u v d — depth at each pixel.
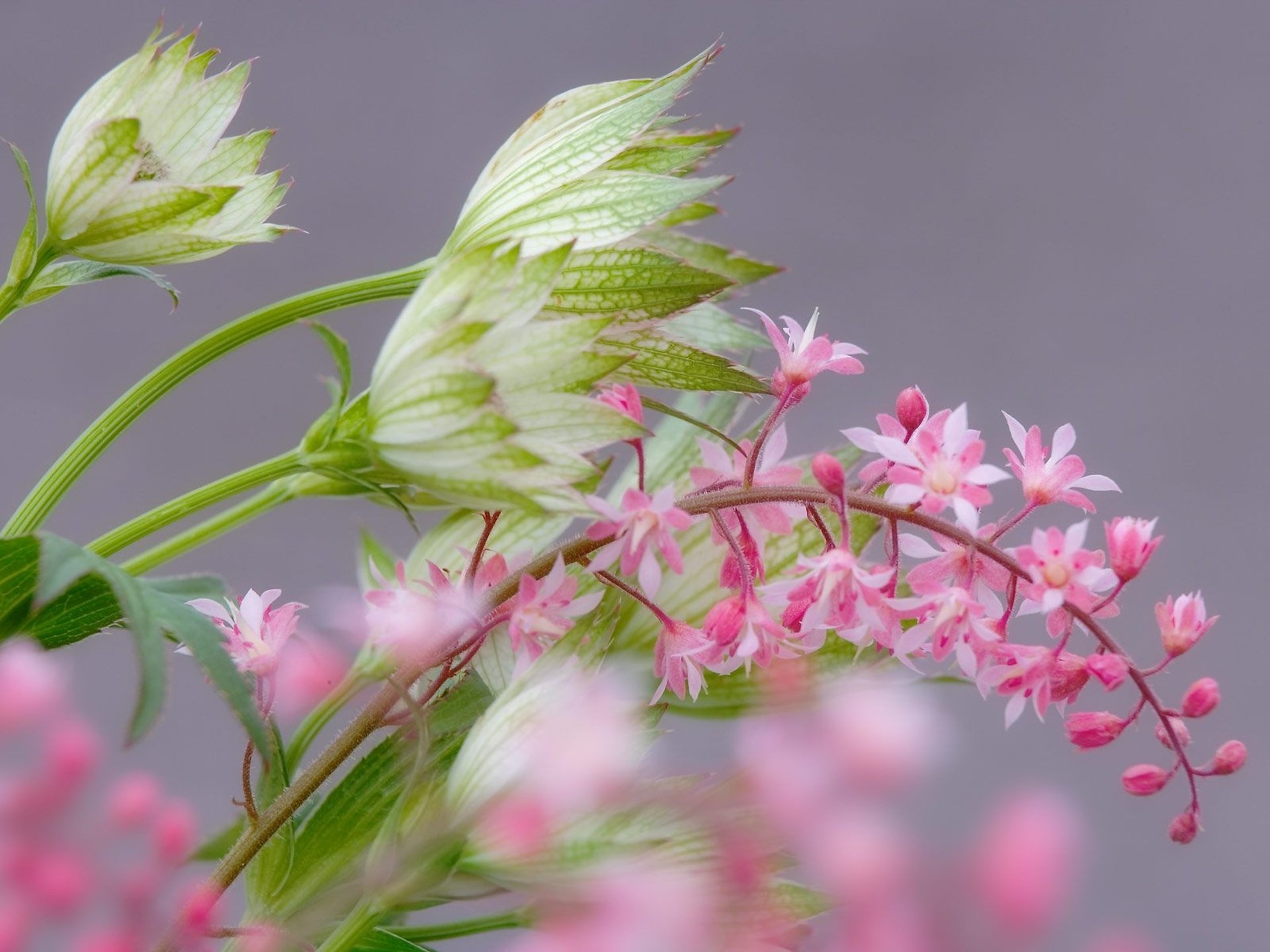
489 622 0.33
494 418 0.33
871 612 0.33
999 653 0.33
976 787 0.31
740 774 0.32
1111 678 0.33
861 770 0.31
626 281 0.33
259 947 0.33
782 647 0.33
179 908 0.33
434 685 0.33
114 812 0.33
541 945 0.32
